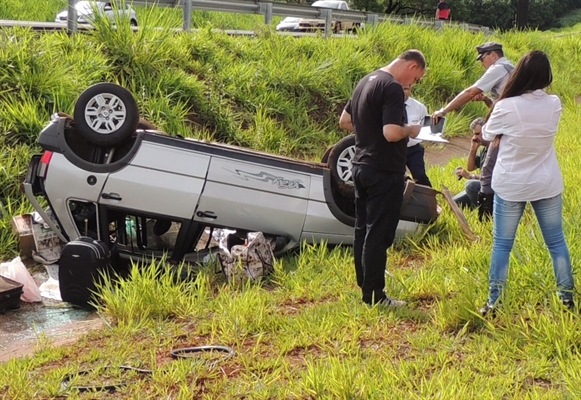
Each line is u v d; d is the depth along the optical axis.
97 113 6.84
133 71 10.82
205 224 6.88
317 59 14.02
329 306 5.67
